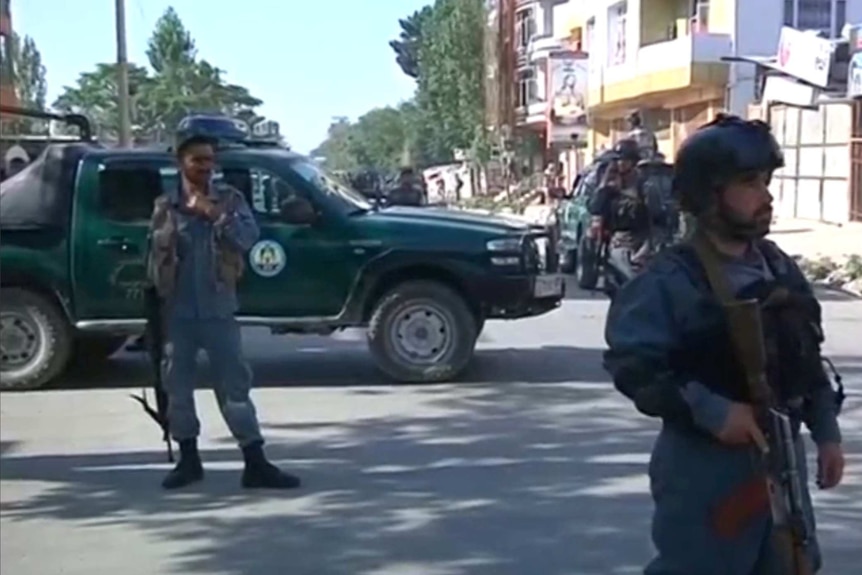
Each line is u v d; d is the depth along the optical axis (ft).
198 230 22.90
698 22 116.98
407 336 34.60
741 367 10.85
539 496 23.25
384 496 23.34
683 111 121.39
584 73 148.77
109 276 33.94
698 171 11.00
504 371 36.58
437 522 21.66
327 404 32.17
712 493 11.07
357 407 31.73
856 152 92.43
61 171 34.32
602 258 47.42
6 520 22.13
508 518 21.86
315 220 34.12
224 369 23.56
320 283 34.17
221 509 22.58
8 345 34.27
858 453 26.05
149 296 23.71
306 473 25.12
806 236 84.38
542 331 44.62
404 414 30.83
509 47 199.93
